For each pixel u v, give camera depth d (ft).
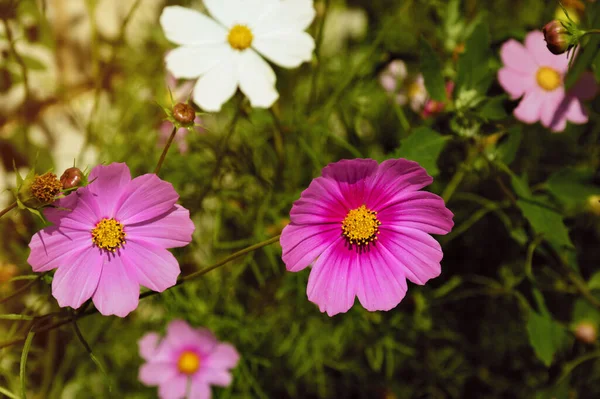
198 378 2.53
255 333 2.66
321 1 2.80
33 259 1.91
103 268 1.93
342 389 2.76
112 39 2.88
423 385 2.76
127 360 2.70
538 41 2.35
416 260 1.95
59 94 2.76
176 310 2.52
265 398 2.57
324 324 2.61
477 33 2.23
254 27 2.23
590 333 2.52
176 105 1.96
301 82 2.80
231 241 2.72
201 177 2.59
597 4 2.23
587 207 2.56
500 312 2.75
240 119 2.55
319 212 1.95
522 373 2.77
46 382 2.59
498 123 2.34
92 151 2.79
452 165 2.56
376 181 1.95
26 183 1.89
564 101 2.33
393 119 2.73
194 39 2.22
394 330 2.63
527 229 2.65
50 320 2.47
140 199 1.93
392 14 2.94
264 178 2.59
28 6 2.58
